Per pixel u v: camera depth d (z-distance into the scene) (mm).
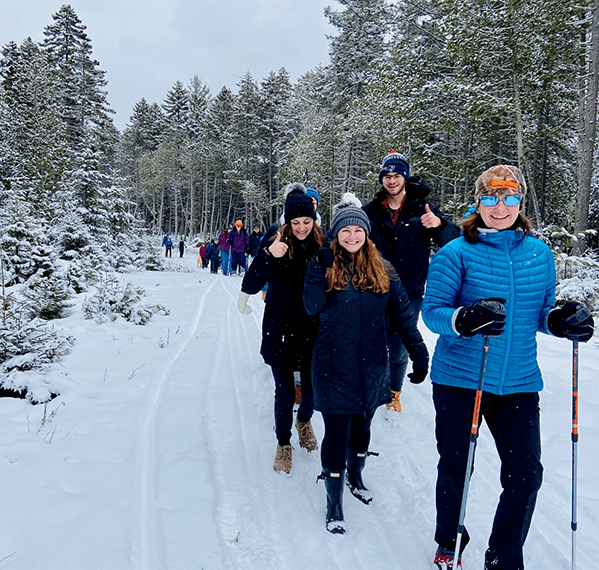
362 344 2547
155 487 2850
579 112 14430
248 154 49344
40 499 2594
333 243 2617
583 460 3195
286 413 3172
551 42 13461
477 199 2184
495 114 14203
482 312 1882
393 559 2303
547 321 2104
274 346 3113
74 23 35250
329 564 2260
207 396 4445
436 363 2248
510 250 2139
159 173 57656
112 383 4656
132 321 7762
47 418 3789
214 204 58094
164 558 2219
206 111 61406
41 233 9906
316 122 29688
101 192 16844
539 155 19875
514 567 1945
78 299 8898
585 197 13750
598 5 13227
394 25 20750
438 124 16531
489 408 2180
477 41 13930
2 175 20203
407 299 2619
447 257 2203
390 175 3680
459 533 2012
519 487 1968
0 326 4957
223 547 2346
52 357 5238
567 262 9922
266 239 3959
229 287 13953
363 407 2547
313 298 2568
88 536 2297
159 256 21781
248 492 2881
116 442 3354
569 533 2467
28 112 22000
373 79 18141
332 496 2547
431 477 3031
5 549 2186
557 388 4426
